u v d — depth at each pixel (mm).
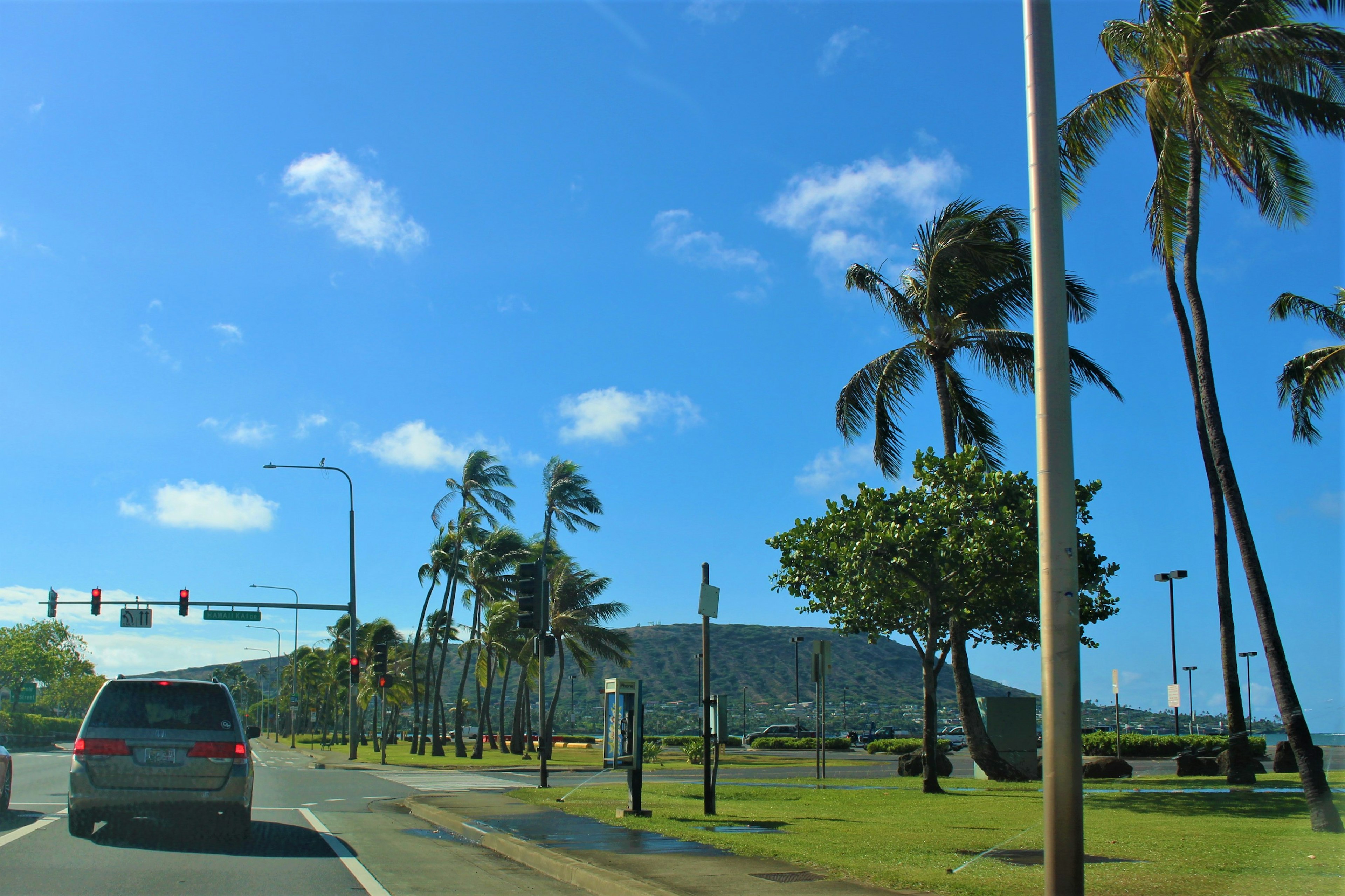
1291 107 17031
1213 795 18656
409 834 13883
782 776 28656
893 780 24969
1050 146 7227
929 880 9078
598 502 56031
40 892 8734
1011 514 18953
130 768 11781
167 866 10234
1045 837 6598
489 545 57344
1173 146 19266
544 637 21188
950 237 25359
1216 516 22594
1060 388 6965
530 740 65188
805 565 19984
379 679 40750
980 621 19828
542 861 10758
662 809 16203
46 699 102250
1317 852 10820
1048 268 7094
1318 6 16891
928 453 19922
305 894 8930
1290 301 25938
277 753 54406
